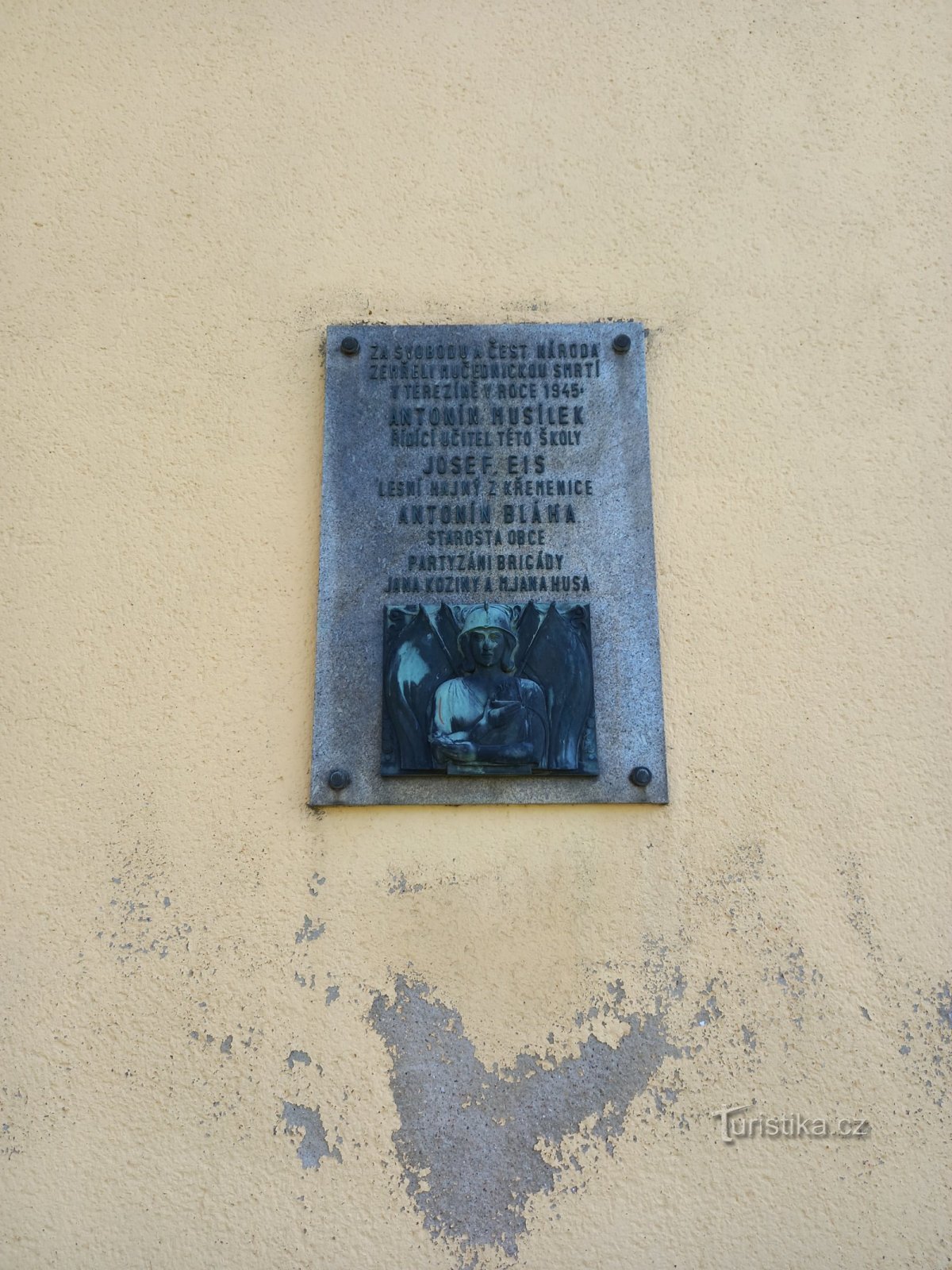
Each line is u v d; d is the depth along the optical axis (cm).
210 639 247
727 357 268
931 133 286
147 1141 217
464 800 235
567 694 241
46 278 272
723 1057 222
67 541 254
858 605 252
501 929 229
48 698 244
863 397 266
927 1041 225
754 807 238
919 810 239
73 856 233
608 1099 219
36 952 227
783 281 274
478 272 273
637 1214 213
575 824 236
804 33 292
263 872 232
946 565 255
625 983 226
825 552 255
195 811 236
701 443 262
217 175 280
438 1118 218
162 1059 221
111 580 251
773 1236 213
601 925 229
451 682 238
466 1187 214
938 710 246
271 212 277
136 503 256
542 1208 213
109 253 274
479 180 280
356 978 225
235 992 225
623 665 244
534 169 281
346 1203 213
